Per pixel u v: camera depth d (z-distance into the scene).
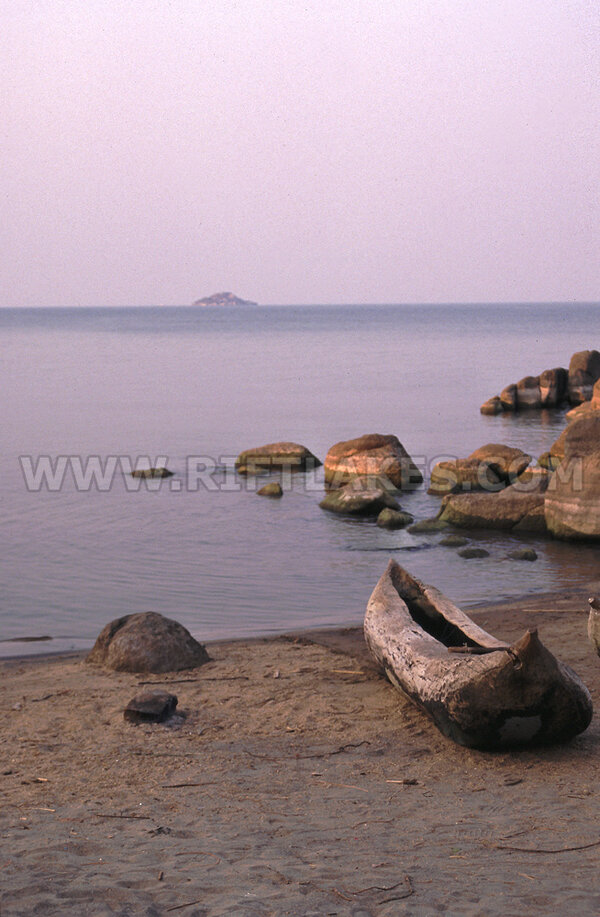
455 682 6.64
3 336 130.62
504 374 60.97
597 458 17.34
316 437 32.78
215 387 51.88
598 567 15.27
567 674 6.56
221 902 4.05
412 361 73.50
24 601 13.01
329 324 188.00
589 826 5.20
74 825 5.16
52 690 8.38
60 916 3.86
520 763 6.47
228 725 7.36
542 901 4.11
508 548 16.92
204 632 11.20
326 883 4.31
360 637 10.55
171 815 5.38
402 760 6.55
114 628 9.64
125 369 66.19
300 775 6.20
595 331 134.12
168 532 17.94
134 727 7.27
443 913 3.97
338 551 16.56
